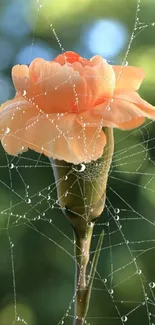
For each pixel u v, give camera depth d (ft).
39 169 2.20
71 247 2.34
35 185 2.20
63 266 2.35
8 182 2.19
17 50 2.37
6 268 2.33
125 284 2.14
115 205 2.09
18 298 2.34
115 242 2.12
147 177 2.00
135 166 1.97
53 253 2.35
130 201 2.08
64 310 2.32
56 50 2.34
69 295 2.33
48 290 2.35
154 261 2.13
